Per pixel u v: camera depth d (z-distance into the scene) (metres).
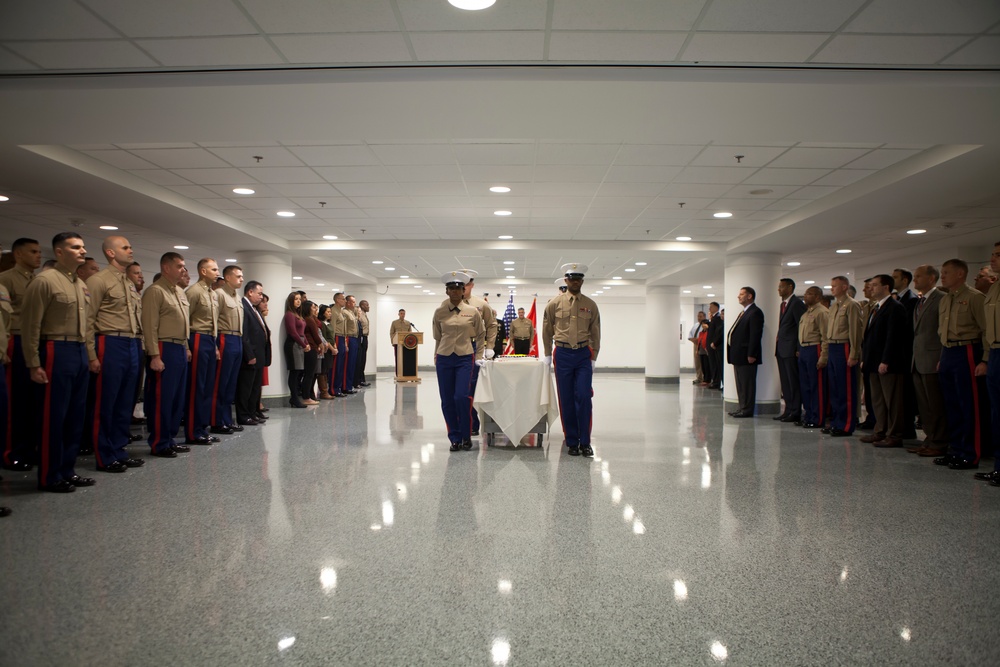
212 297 6.62
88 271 6.05
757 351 9.30
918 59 3.79
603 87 4.09
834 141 5.10
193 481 4.80
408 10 3.27
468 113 4.55
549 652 2.21
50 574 2.91
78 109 4.43
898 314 6.50
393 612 2.53
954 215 7.82
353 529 3.62
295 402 10.45
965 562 3.13
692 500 4.32
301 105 4.38
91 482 4.65
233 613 2.51
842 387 7.43
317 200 7.90
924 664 2.15
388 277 17.89
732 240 10.83
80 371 4.55
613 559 3.14
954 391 5.60
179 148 5.77
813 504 4.23
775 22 3.37
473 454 6.07
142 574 2.91
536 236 10.69
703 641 2.30
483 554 3.21
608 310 25.39
